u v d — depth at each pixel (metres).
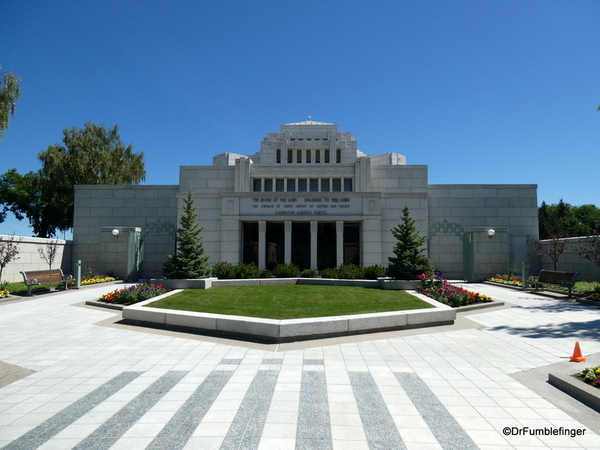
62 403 5.60
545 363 7.41
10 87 18.45
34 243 23.14
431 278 16.92
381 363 7.47
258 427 4.80
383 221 25.17
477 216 27.16
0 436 4.60
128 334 10.02
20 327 10.86
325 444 4.38
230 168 27.86
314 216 24.72
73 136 39.44
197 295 14.50
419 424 4.89
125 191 28.12
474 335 9.75
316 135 49.09
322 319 9.52
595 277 20.42
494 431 4.70
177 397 5.79
